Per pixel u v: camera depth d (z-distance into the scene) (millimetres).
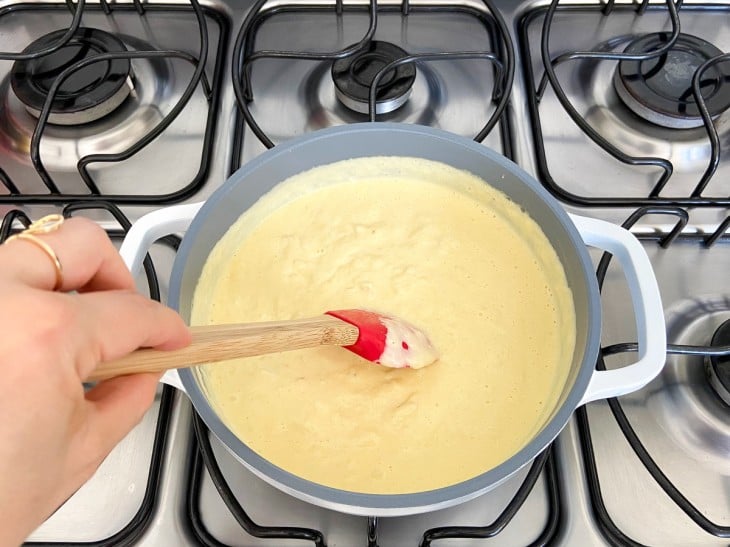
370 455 615
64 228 393
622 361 688
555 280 689
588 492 615
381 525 600
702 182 729
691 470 630
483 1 848
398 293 707
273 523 604
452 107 845
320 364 662
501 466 481
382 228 752
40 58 799
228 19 913
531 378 662
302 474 603
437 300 703
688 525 606
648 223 767
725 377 636
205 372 645
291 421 634
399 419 634
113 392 383
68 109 781
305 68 871
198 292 667
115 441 384
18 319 318
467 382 657
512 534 598
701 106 739
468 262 728
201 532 594
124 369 378
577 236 608
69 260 382
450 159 717
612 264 743
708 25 915
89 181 738
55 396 323
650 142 812
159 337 385
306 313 695
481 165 701
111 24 911
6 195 737
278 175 713
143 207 772
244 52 872
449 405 644
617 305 719
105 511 612
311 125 833
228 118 829
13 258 362
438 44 898
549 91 856
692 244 761
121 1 922
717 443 643
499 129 828
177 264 579
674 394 667
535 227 699
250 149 816
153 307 384
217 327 455
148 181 788
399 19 917
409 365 610
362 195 772
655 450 640
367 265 727
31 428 319
